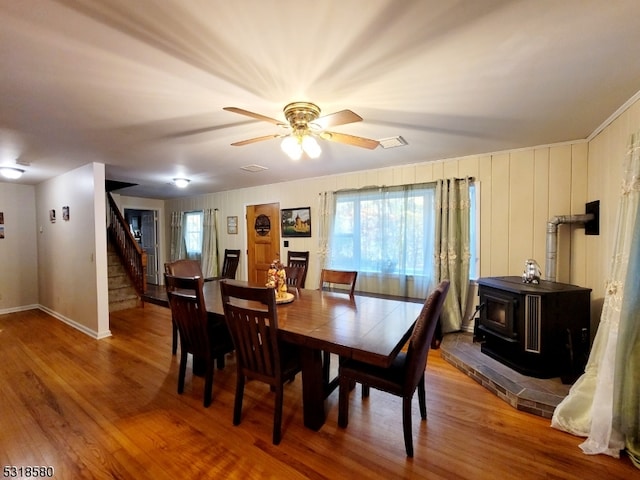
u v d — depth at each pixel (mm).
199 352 2322
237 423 2039
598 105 2057
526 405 2148
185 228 7031
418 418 2107
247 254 5793
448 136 2717
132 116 2158
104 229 3730
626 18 1197
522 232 3195
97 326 3727
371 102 1968
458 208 3518
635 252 1666
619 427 1703
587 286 2822
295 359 2047
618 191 2213
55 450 1806
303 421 2084
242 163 3676
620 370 1689
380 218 4051
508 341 2580
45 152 3113
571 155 2930
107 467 1671
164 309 5086
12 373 2805
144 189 5863
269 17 1188
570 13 1173
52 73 1585
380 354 1507
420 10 1153
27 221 5164
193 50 1397
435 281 3600
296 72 1591
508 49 1408
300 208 4914
